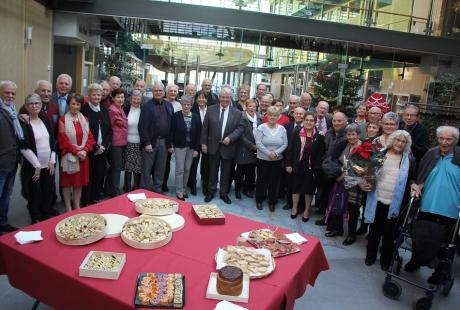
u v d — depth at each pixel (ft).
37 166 12.34
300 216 16.93
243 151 17.83
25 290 6.89
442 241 10.37
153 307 5.47
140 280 6.05
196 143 17.52
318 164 15.70
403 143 11.45
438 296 11.26
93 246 7.30
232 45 27.30
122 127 16.01
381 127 14.26
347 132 13.64
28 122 12.23
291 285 6.66
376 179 11.87
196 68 27.55
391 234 12.08
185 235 8.15
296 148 15.84
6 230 12.39
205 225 8.79
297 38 27.99
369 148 12.06
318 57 28.73
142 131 16.15
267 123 16.76
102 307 5.82
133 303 5.52
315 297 10.36
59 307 6.40
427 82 31.27
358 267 12.48
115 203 9.81
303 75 28.53
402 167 11.57
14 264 7.00
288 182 17.46
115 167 16.19
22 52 22.25
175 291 5.81
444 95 31.35
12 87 11.60
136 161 16.61
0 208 12.18
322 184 16.44
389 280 10.75
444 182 11.07
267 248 7.68
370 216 12.13
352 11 28.30
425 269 12.75
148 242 7.33
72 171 13.43
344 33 28.14
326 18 27.81
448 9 30.07
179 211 9.55
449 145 11.03
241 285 5.94
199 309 5.55
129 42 27.68
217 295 5.83
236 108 17.83
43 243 7.26
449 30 30.27
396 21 29.35
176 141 16.88
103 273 6.15
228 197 18.15
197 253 7.34
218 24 26.30
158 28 26.89
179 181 17.30
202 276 6.49
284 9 27.04
